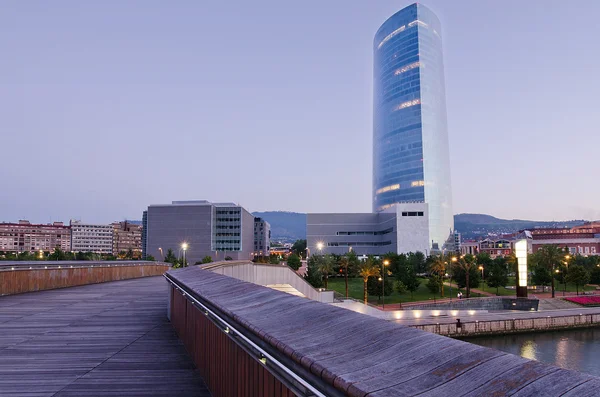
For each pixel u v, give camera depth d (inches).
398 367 79.0
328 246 6077.8
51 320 498.6
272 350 120.7
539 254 3826.3
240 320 151.0
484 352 75.9
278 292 188.5
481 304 2726.4
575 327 2363.4
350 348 95.7
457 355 77.5
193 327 310.7
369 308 2143.2
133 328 446.9
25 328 447.5
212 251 5930.1
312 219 6112.2
